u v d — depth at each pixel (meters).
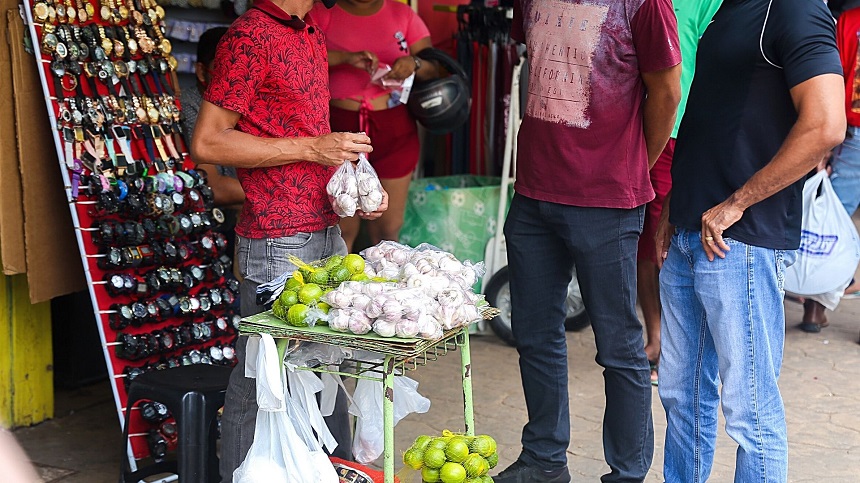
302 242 2.62
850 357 4.86
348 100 4.56
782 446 2.57
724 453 3.60
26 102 3.17
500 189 5.00
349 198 2.55
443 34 6.43
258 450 2.42
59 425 3.81
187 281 3.44
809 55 2.29
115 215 3.29
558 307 3.03
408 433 3.78
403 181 4.82
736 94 2.47
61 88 3.17
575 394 4.27
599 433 3.82
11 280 3.62
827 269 4.84
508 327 5.00
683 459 2.84
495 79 5.62
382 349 2.16
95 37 3.30
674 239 2.70
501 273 4.95
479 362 4.73
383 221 4.89
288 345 2.41
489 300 4.99
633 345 2.88
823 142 2.26
